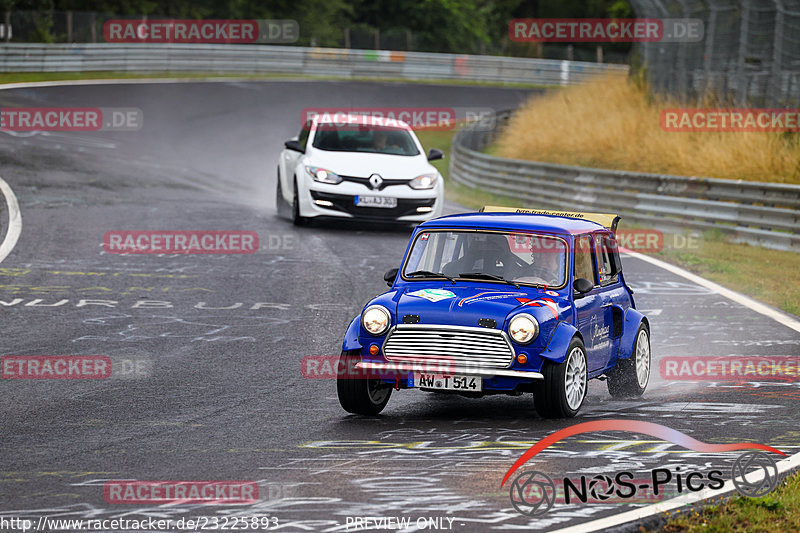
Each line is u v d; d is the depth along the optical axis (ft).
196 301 151.33
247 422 92.99
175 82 526.57
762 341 134.82
